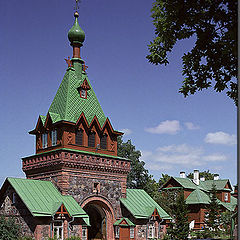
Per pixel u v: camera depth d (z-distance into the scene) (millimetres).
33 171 48688
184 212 57938
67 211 41344
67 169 44625
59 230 41375
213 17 17188
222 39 16859
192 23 17484
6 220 42969
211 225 74812
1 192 44500
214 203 75938
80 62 52781
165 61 19297
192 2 17188
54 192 43969
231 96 18156
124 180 51125
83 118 47969
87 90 51688
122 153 83000
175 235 55531
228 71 17812
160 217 51188
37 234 39188
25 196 41219
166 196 82375
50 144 47875
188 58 18031
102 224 48938
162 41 18812
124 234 47719
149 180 89812
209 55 17703
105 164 48500
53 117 47531
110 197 48719
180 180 88812
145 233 49719
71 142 46469
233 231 52188
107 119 50594
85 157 46438
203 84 18391
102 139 50500
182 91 18719
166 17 18188
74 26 53031
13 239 40219
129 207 49344
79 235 42812
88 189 46344
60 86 51219
